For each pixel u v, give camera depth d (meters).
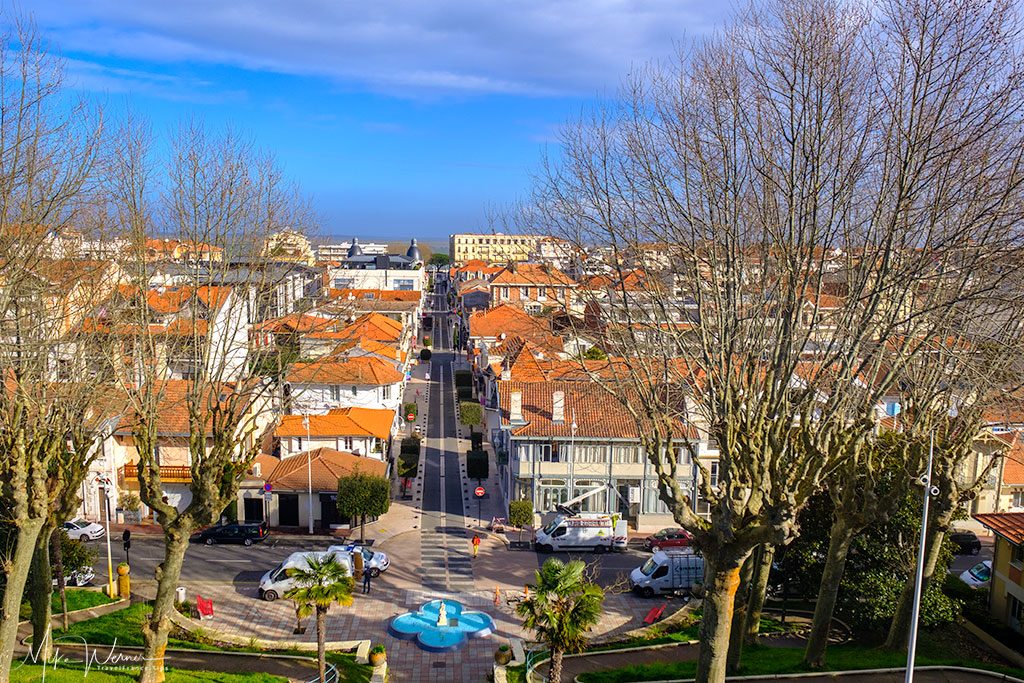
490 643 34.88
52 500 25.95
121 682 24.88
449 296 178.62
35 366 25.11
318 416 58.25
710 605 22.36
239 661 30.38
